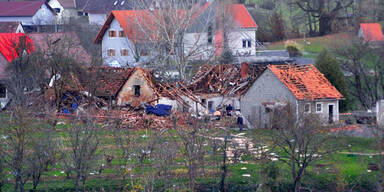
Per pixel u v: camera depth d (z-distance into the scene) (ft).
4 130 212.02
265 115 337.11
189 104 361.30
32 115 248.52
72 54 393.09
